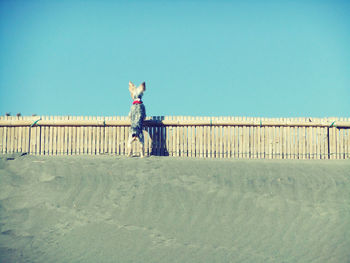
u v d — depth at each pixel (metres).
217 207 9.58
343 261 7.71
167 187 10.31
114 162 11.70
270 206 9.67
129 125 13.05
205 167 11.39
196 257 7.78
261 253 7.97
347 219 9.20
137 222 8.99
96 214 9.28
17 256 7.85
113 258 7.75
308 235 8.63
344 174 11.26
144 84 12.85
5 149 13.05
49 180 10.60
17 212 9.34
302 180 10.85
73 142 13.06
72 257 7.80
